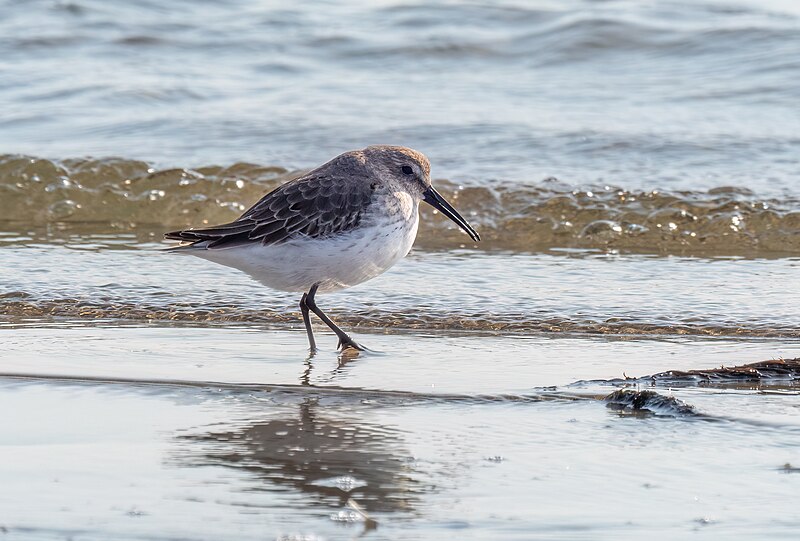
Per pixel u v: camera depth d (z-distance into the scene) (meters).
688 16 27.09
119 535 6.49
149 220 17.70
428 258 15.11
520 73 24.75
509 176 18.22
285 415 8.94
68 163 19.14
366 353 11.02
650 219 16.56
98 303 12.84
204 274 14.19
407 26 27.47
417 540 6.43
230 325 12.16
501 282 13.81
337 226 10.95
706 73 23.78
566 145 19.58
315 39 26.61
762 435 8.20
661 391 9.40
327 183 11.08
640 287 13.46
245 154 19.67
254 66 25.19
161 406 9.16
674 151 19.09
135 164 19.20
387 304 12.88
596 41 25.86
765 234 15.98
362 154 11.60
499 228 16.64
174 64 25.20
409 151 11.89
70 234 16.62
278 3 29.33
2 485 7.27
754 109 21.36
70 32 26.64
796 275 13.90
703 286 13.46
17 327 11.91
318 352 11.09
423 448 8.09
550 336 11.60
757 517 6.72
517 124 20.73
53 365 10.42
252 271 11.16
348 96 22.98
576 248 15.74
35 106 22.36
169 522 6.68
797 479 7.32
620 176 18.09
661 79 23.64
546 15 27.64
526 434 8.37
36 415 8.86
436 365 10.53
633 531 6.57
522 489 7.24
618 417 8.73
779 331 11.60
